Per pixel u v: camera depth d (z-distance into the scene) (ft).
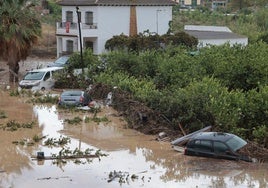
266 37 238.07
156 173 77.61
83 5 209.46
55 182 74.08
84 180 74.90
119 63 152.15
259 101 97.45
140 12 215.10
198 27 259.60
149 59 150.00
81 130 105.70
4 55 161.48
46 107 128.88
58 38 215.51
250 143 86.17
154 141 97.14
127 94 126.62
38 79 152.46
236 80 120.78
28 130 105.60
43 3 313.94
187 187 71.10
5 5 158.61
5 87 156.04
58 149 91.56
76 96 127.44
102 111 123.13
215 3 457.68
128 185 72.38
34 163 83.46
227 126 95.66
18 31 157.48
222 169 78.84
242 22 319.88
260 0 410.93
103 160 84.94
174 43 198.90
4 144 94.53
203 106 100.73
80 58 161.99
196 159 84.58
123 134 102.42
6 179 75.72
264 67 118.83
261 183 72.23
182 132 100.32
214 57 137.18
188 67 135.03
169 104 105.50
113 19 209.05
